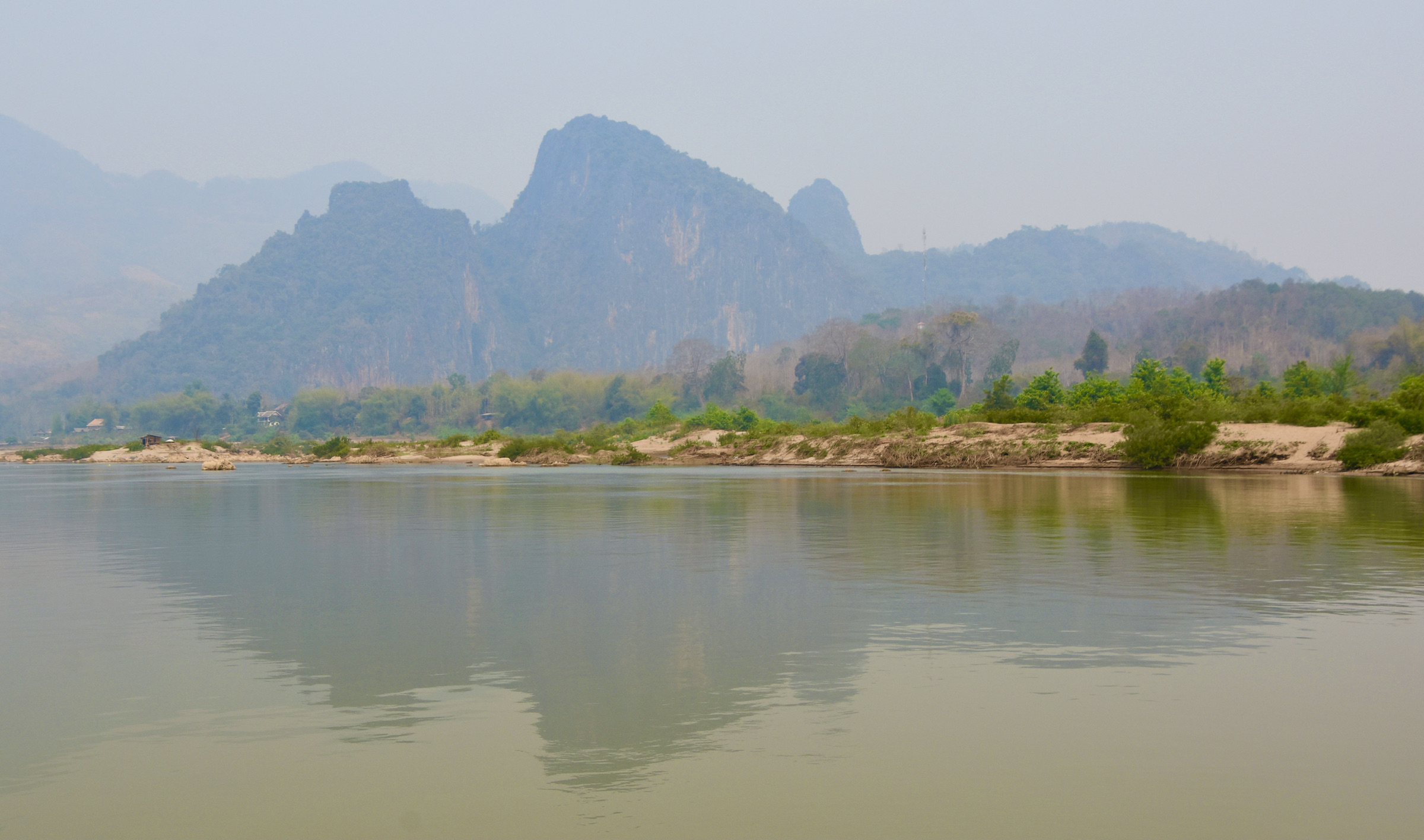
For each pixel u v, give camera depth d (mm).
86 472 128875
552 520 39156
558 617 17766
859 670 13539
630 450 124188
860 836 8094
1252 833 8133
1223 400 107938
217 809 8859
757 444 116812
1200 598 18844
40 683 13312
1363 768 9570
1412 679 12727
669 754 10156
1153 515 37375
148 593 21094
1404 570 22391
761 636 15875
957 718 11211
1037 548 27203
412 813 8672
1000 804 8742
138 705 12219
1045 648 14727
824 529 33562
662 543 30000
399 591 20953
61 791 9328
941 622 16781
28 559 27625
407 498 55469
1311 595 19094
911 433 103000
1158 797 8875
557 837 8109
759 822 8398
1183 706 11594
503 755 10180
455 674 13633
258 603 19594
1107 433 87938
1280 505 41406
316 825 8469
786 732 10820
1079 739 10469
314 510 46500
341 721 11469
